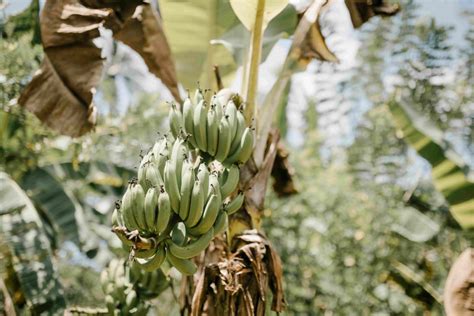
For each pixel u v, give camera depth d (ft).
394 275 14.21
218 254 7.73
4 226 11.57
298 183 18.30
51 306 11.34
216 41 9.43
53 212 12.69
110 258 13.89
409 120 11.14
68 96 9.42
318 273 17.57
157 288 10.52
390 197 17.74
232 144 7.11
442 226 15.26
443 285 15.93
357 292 17.22
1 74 13.16
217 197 6.34
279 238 17.80
